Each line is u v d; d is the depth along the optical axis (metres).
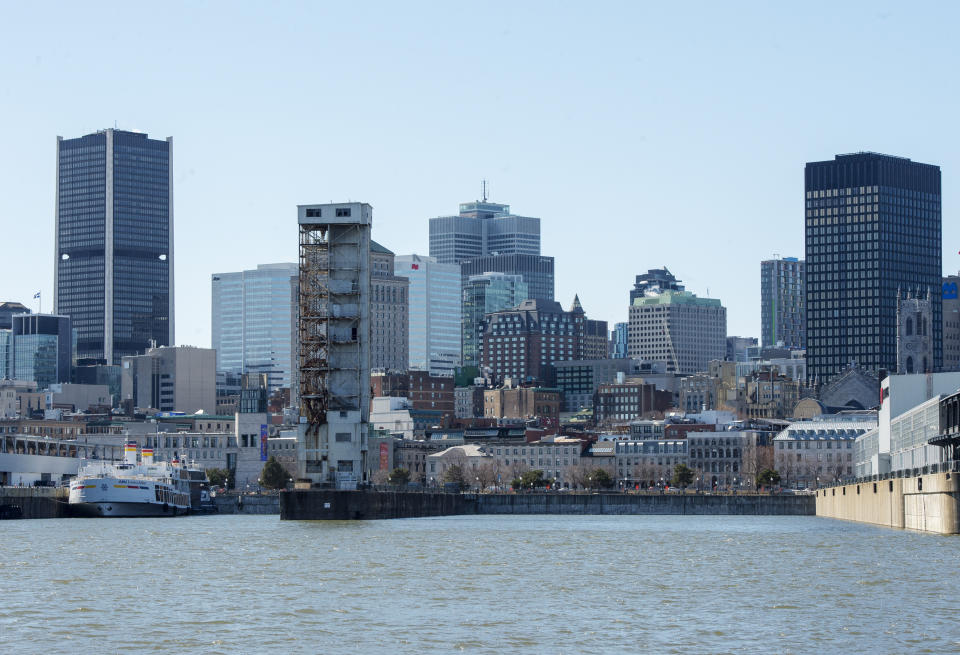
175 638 159.25
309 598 192.00
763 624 167.38
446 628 165.75
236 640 158.12
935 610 177.25
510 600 190.25
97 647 154.12
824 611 177.25
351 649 153.12
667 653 150.50
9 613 177.00
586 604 186.25
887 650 150.75
